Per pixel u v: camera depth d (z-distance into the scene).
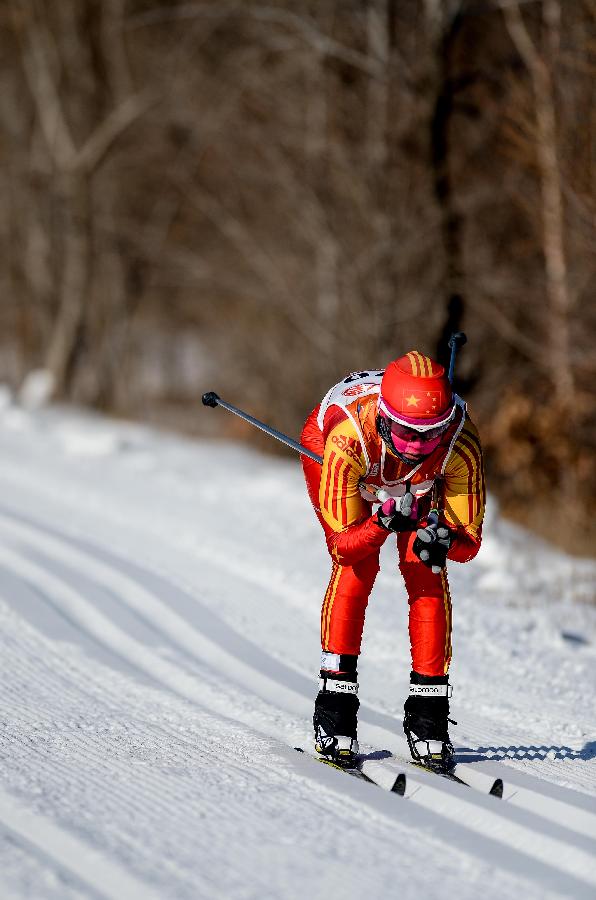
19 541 35.00
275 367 84.69
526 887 13.22
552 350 55.44
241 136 79.38
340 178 69.19
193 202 90.94
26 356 107.56
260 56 75.25
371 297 67.31
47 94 95.62
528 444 53.66
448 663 17.83
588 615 31.86
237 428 77.12
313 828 14.91
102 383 100.62
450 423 16.67
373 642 26.61
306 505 42.44
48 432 58.91
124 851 13.84
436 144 59.09
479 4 59.50
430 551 16.17
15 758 17.48
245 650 25.72
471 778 17.17
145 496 42.91
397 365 16.38
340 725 17.84
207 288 98.69
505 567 37.06
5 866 13.24
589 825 15.49
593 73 48.28
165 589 30.30
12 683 22.34
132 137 97.69
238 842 14.31
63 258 102.62
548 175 50.34
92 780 16.56
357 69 67.12
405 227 64.00
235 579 31.95
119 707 21.09
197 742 18.98
